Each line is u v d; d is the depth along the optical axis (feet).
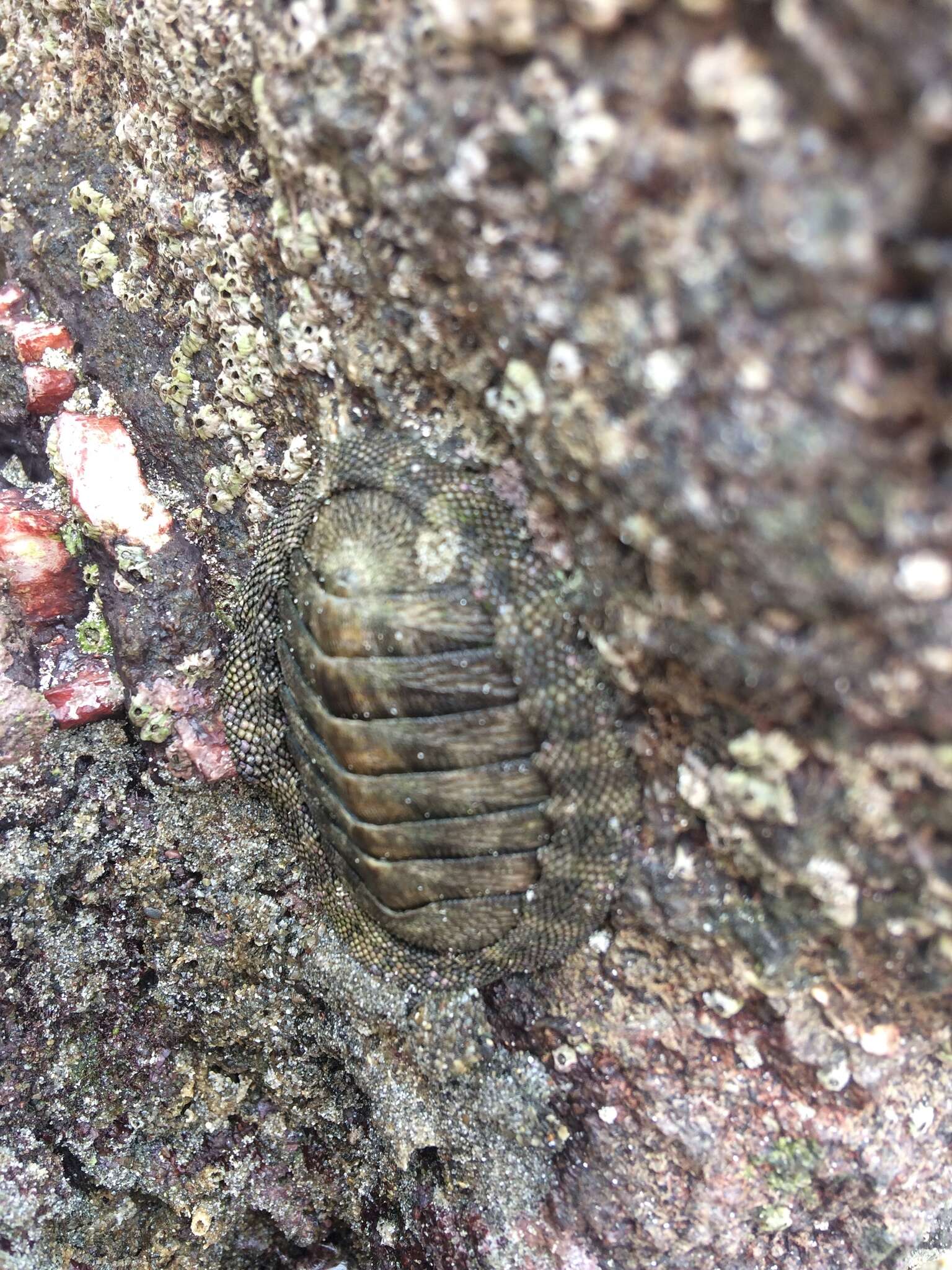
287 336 0.31
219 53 0.29
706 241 0.21
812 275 0.19
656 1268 0.32
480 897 0.31
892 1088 0.30
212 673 0.36
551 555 0.29
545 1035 0.33
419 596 0.29
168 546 0.36
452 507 0.29
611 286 0.23
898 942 0.27
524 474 0.28
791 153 0.19
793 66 0.19
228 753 0.36
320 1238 0.38
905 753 0.23
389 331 0.29
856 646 0.22
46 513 0.37
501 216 0.24
